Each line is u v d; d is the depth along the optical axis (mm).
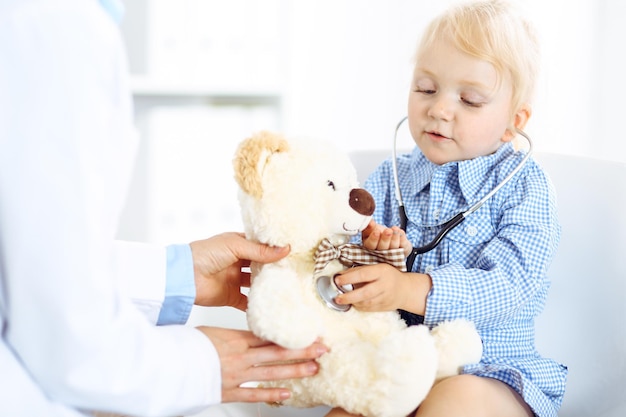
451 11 1195
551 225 1146
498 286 1071
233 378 868
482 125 1150
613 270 1153
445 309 1042
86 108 716
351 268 970
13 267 714
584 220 1195
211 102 2561
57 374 744
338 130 2426
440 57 1151
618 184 1165
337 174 926
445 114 1146
